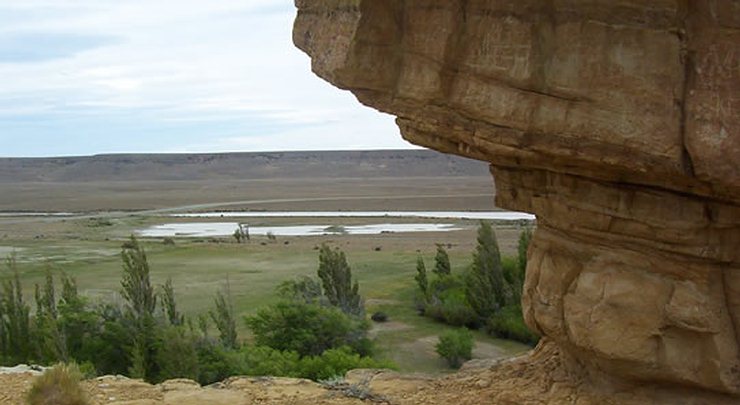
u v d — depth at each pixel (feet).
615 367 34.94
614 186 32.99
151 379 87.61
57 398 38.37
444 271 158.20
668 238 32.40
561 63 30.94
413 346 117.91
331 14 36.78
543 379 39.34
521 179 36.86
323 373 84.58
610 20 30.12
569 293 36.01
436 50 33.37
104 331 99.14
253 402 39.96
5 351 98.43
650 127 29.84
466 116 33.58
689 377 33.24
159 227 324.19
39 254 222.89
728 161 28.76
